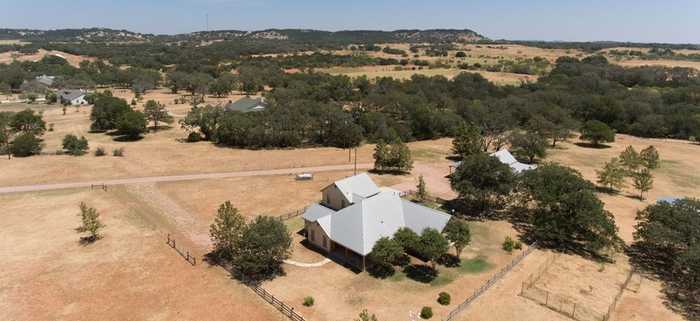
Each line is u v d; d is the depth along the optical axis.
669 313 39.53
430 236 44.62
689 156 100.75
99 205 64.00
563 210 52.22
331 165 89.56
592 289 43.28
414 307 39.41
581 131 113.44
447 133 120.00
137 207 63.59
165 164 88.50
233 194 70.56
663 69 188.88
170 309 38.84
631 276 46.31
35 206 63.38
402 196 70.19
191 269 45.84
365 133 114.69
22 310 38.34
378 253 43.75
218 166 87.69
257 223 45.88
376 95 137.12
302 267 46.75
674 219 48.66
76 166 85.06
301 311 38.62
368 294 41.50
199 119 113.88
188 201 66.94
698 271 42.31
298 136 107.38
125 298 40.44
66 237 53.00
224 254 48.84
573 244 53.97
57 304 39.34
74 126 127.94
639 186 72.44
